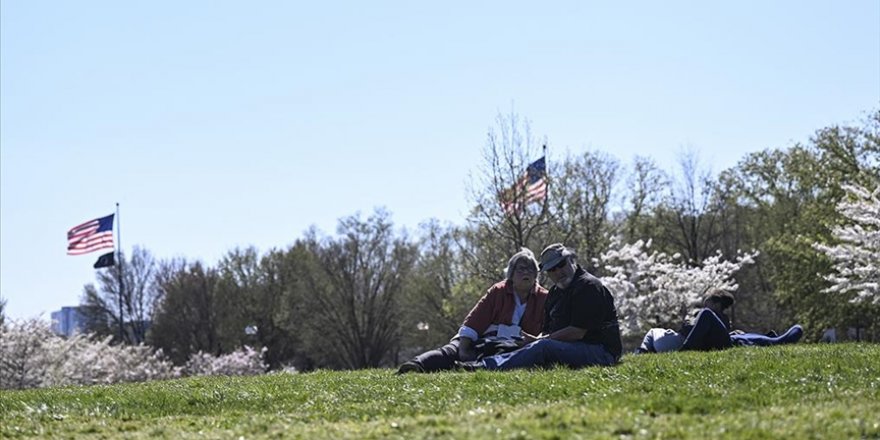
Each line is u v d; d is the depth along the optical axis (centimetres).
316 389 1203
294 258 9025
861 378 1040
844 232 3269
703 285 3688
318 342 8431
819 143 5538
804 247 5325
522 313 1383
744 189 6731
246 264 9212
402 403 998
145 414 1067
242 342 9056
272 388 1255
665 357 1376
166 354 9038
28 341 5031
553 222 5028
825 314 5153
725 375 1085
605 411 814
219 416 1004
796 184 6431
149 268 9038
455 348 1385
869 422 754
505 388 1049
